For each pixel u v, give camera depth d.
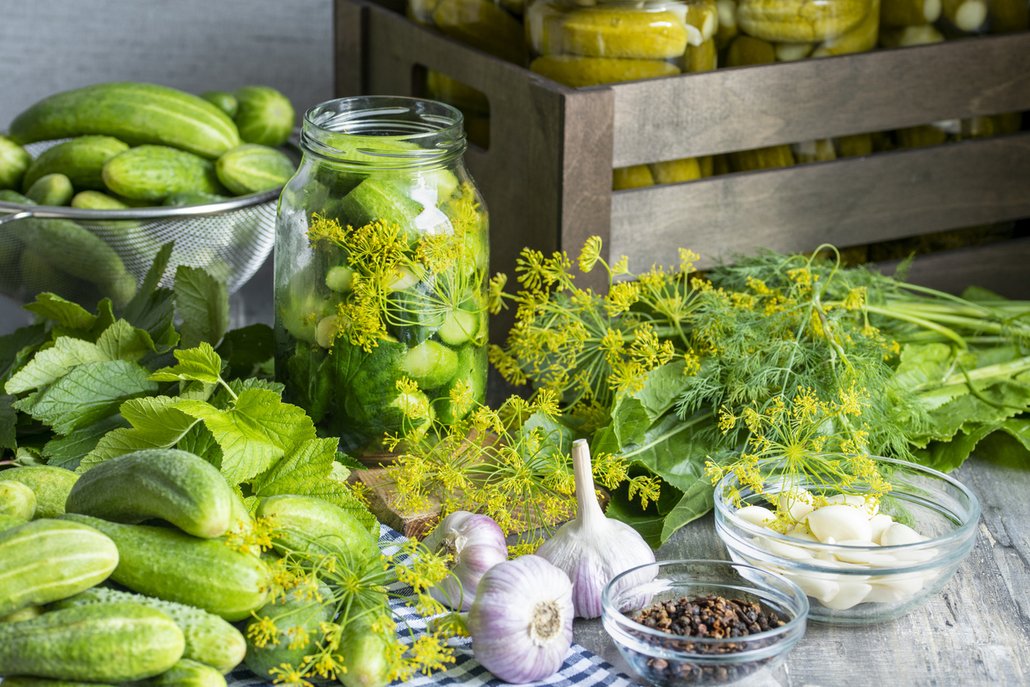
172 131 1.17
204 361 0.86
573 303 1.02
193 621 0.66
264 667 0.69
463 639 0.76
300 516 0.74
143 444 0.84
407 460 0.85
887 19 1.19
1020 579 0.84
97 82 1.48
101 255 1.11
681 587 0.78
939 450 0.99
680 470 0.93
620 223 1.08
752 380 0.93
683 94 1.07
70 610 0.63
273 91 1.28
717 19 1.12
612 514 0.89
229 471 0.81
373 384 0.89
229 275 1.18
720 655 0.69
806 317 0.97
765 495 0.83
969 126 1.23
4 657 0.62
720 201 1.12
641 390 0.93
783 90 1.11
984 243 1.29
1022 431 1.00
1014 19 1.20
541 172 1.06
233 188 1.16
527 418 0.98
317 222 0.87
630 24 1.05
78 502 0.72
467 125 1.19
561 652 0.72
